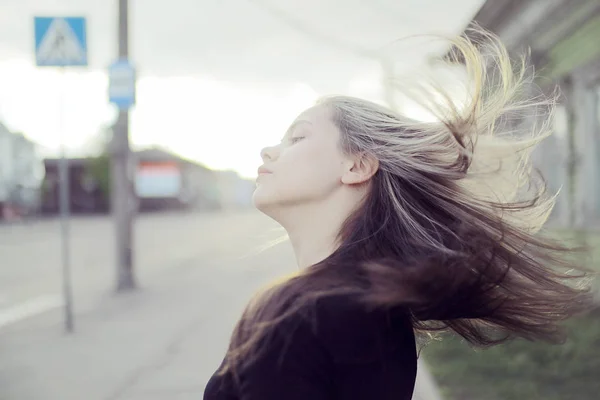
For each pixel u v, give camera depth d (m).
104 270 15.97
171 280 13.66
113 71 10.09
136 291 11.96
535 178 1.52
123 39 11.12
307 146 1.28
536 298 1.32
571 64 8.66
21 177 53.72
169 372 5.98
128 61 10.17
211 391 1.08
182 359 6.50
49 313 9.55
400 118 1.34
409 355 1.17
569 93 8.89
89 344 7.31
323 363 0.98
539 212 1.50
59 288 12.56
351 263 1.12
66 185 8.27
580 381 5.05
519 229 1.36
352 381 0.99
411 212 1.23
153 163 75.69
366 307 1.00
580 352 5.50
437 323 1.52
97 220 53.25
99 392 5.35
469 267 1.15
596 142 8.57
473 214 1.27
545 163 9.73
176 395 5.24
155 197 76.06
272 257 18.06
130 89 10.11
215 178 106.56
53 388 5.48
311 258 1.27
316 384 0.97
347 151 1.26
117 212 12.05
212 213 83.81
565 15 7.78
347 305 1.00
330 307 1.00
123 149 12.02
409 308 1.13
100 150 61.53
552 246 1.37
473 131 1.32
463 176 1.27
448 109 1.29
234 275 14.42
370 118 1.29
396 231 1.20
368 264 1.08
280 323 0.99
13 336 7.80
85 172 63.38
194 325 8.40
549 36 8.29
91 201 64.25
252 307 1.08
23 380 5.74
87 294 11.69
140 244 25.91
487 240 1.24
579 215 8.73
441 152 1.29
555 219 9.41
